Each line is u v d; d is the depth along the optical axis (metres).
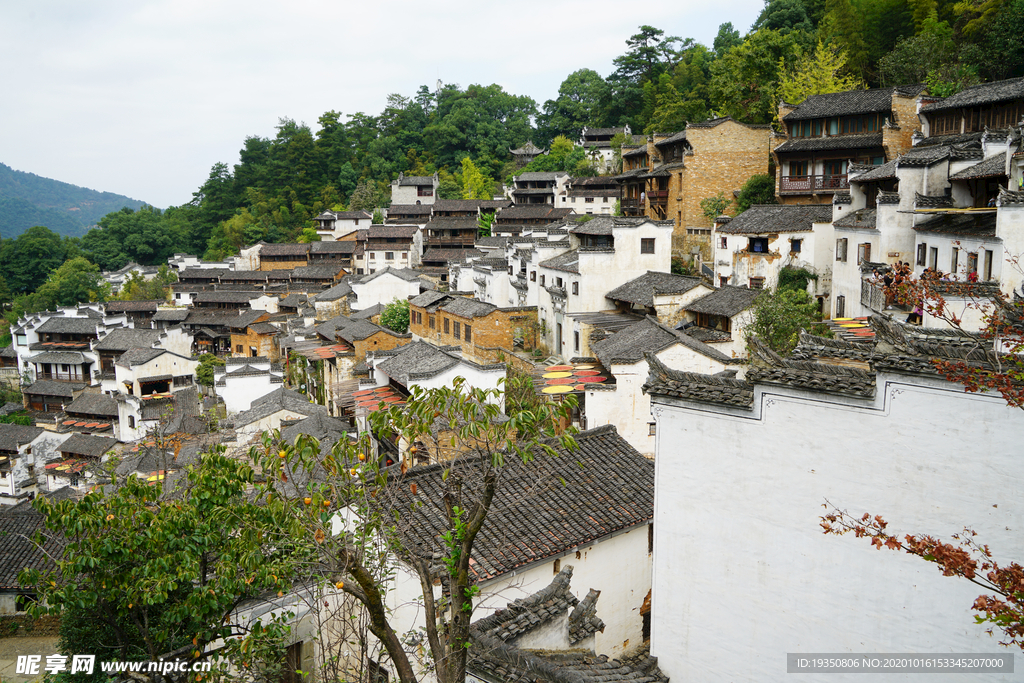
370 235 96.00
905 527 10.58
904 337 10.75
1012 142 28.53
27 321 84.00
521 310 51.22
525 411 11.70
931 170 34.75
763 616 12.07
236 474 14.30
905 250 35.16
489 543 16.77
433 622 10.77
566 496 18.98
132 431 58.94
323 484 12.73
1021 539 9.65
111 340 76.88
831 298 40.66
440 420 23.75
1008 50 49.25
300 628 15.86
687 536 12.95
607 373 36.97
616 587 19.11
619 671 12.89
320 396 59.69
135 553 13.45
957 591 10.22
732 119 58.50
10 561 25.94
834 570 11.27
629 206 69.88
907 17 60.38
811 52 65.19
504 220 92.25
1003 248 24.52
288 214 128.50
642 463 21.14
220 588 12.62
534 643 13.19
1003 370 9.73
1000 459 9.76
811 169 53.09
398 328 60.59
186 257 120.38
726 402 12.09
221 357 85.69
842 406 11.01
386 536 12.82
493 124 128.88
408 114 138.75
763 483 11.91
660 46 103.44
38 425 68.31
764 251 44.19
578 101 125.06
